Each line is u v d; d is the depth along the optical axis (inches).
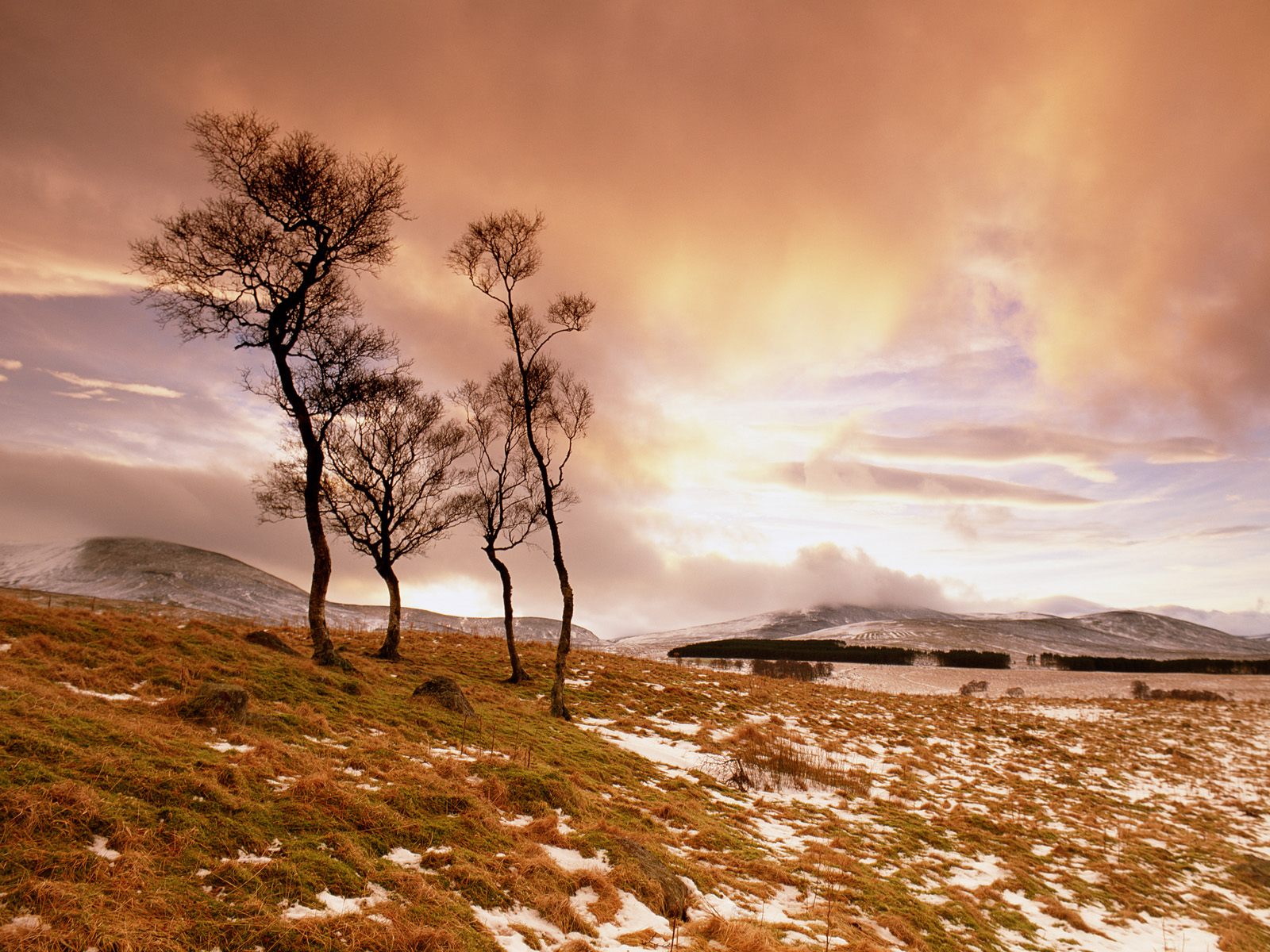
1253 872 742.5
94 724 362.9
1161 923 567.5
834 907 426.9
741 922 349.1
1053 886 607.5
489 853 353.1
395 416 1363.2
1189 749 1555.1
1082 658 7342.5
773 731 1101.7
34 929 202.2
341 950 236.8
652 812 556.4
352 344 1138.7
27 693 390.9
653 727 1023.0
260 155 911.7
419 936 252.5
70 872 234.5
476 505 1402.6
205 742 405.1
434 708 715.4
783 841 570.9
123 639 617.3
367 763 441.1
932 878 554.9
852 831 643.5
